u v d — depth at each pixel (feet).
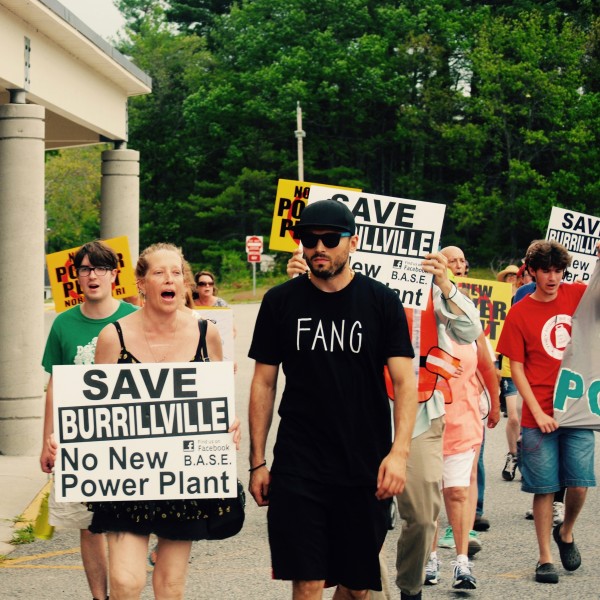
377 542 15.21
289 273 18.40
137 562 15.76
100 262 18.94
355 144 232.12
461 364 22.41
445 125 207.10
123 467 15.96
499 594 21.65
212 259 229.04
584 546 25.79
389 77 228.02
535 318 23.38
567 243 34.99
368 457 15.11
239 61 240.32
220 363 16.17
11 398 37.78
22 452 37.81
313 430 15.12
